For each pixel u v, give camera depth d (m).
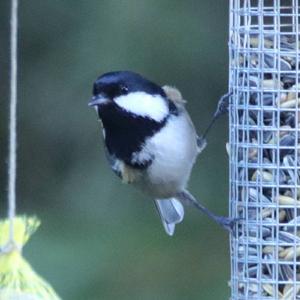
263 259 8.99
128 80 8.99
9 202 7.39
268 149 9.05
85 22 13.76
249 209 9.05
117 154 9.17
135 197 13.62
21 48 14.02
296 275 8.95
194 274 13.14
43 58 14.00
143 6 13.51
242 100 9.15
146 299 12.88
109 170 13.80
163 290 12.98
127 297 12.90
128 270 13.04
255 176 9.05
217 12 13.57
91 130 13.94
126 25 13.55
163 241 13.30
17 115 14.03
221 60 13.57
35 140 14.07
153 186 9.25
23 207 13.98
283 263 8.97
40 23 14.00
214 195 13.58
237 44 9.20
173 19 13.51
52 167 14.01
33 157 14.06
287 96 9.05
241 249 9.07
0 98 14.47
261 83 9.07
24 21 14.02
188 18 13.53
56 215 13.68
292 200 8.98
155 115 9.02
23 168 14.00
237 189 9.15
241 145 9.13
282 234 8.98
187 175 9.23
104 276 12.94
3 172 14.16
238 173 9.15
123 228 13.40
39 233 13.22
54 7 13.93
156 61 13.50
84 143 13.95
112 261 13.04
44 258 12.92
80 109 13.93
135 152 9.09
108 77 8.99
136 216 13.55
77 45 13.78
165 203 9.87
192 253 13.24
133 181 9.30
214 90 13.58
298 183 8.99
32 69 14.02
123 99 8.97
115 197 13.68
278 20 9.08
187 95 13.58
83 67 13.76
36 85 14.01
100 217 13.58
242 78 9.15
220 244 13.30
